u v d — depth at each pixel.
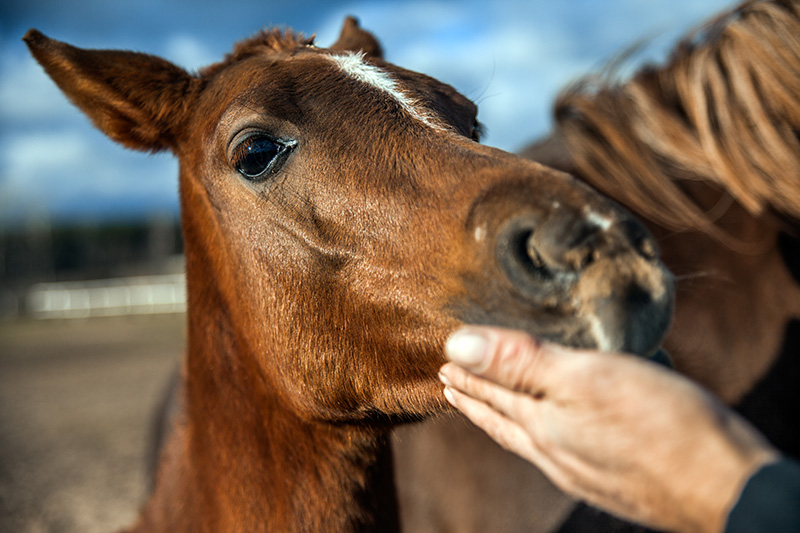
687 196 2.51
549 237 1.26
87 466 6.73
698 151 2.54
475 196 1.48
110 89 2.06
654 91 2.68
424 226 1.57
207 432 2.12
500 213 1.38
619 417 0.92
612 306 1.18
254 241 1.89
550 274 1.27
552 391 0.98
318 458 1.99
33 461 6.88
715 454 0.86
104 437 7.77
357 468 2.02
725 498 0.84
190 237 2.21
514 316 1.32
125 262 57.25
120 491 6.00
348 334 1.79
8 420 8.60
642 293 1.20
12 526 5.20
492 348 1.02
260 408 2.04
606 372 0.94
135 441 7.60
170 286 24.95
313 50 2.06
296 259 1.81
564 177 1.36
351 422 1.94
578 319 1.23
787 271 2.39
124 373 11.77
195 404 2.19
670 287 1.22
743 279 2.40
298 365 1.88
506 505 2.52
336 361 1.83
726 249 2.43
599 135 2.67
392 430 2.02
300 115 1.77
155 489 2.65
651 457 0.90
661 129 2.60
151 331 18.61
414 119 1.76
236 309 2.04
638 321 1.18
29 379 11.42
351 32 2.56
